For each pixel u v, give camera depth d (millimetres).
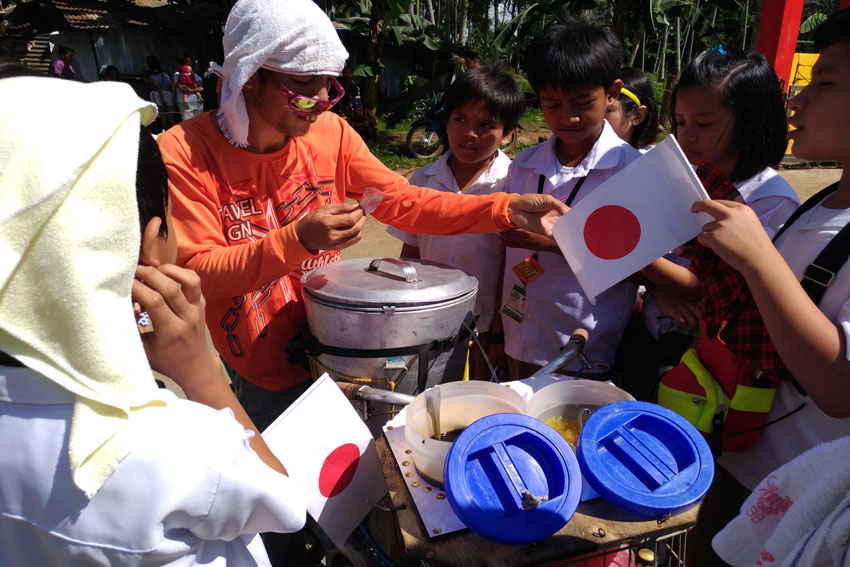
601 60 1702
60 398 672
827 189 1299
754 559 1047
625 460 977
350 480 1213
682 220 1289
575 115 1769
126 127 641
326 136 1715
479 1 22047
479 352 2412
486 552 900
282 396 1756
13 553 730
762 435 1431
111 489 671
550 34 1777
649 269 1684
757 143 1674
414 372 1440
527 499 887
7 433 671
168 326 820
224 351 1696
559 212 1619
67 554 698
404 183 1814
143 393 664
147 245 785
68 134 589
